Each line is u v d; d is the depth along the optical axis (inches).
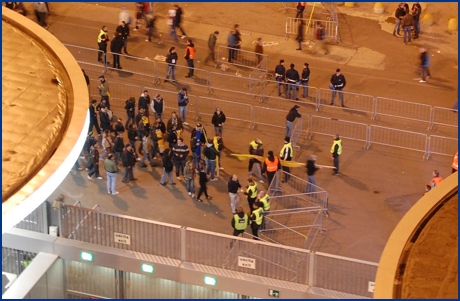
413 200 1551.4
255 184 1428.4
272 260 1296.8
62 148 749.3
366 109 1824.6
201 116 1781.5
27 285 1320.1
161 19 2183.8
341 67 1996.8
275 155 1672.0
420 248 682.8
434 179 1473.9
